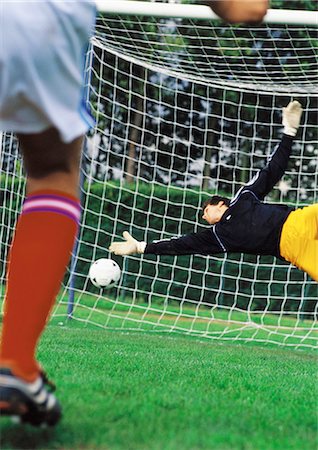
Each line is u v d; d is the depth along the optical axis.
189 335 8.08
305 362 5.43
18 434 1.80
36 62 1.65
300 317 12.31
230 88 8.53
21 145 1.84
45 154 1.82
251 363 4.91
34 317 1.72
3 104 1.67
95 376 3.19
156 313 11.42
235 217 5.46
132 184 12.59
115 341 6.10
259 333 9.27
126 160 16.12
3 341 1.72
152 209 12.43
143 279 12.76
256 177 5.60
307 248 5.39
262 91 8.57
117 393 2.62
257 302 12.57
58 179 1.83
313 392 3.20
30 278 1.73
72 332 6.76
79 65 1.76
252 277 12.55
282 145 5.54
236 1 1.85
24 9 1.65
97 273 7.10
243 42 10.04
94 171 15.42
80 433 1.83
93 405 2.27
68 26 1.70
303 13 6.19
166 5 6.09
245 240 5.41
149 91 15.66
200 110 16.23
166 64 8.00
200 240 5.46
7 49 1.62
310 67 8.23
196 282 12.75
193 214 12.40
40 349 4.60
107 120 15.23
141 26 7.71
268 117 15.81
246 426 2.07
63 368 3.49
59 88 1.71
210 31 9.91
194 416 2.18
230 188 16.44
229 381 3.40
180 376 3.50
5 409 1.65
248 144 16.17
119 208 12.44
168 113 16.20
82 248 12.59
